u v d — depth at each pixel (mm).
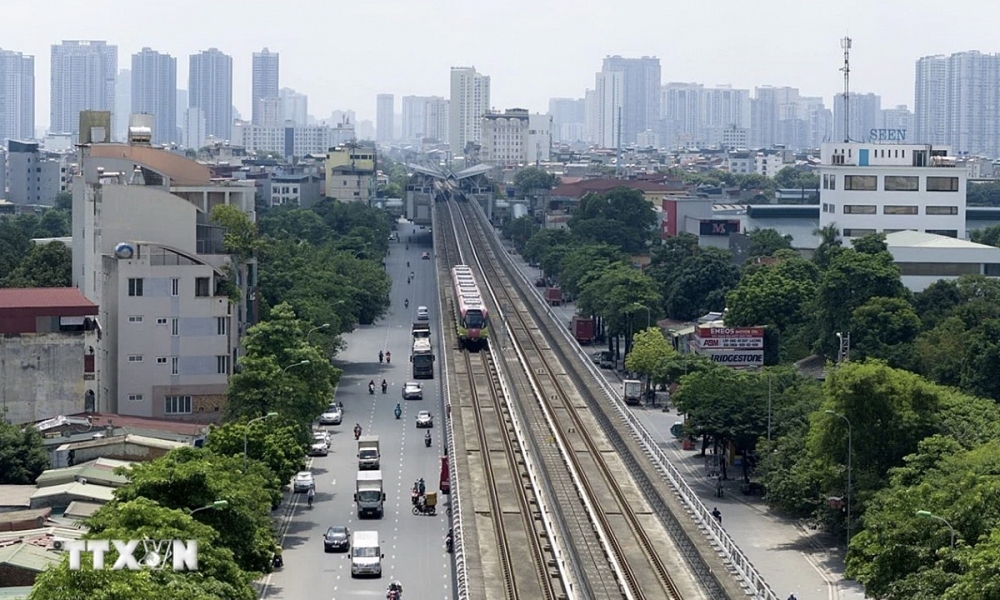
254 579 152750
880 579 153500
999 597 127500
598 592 176000
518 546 196250
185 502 150875
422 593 174875
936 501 154500
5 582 149375
